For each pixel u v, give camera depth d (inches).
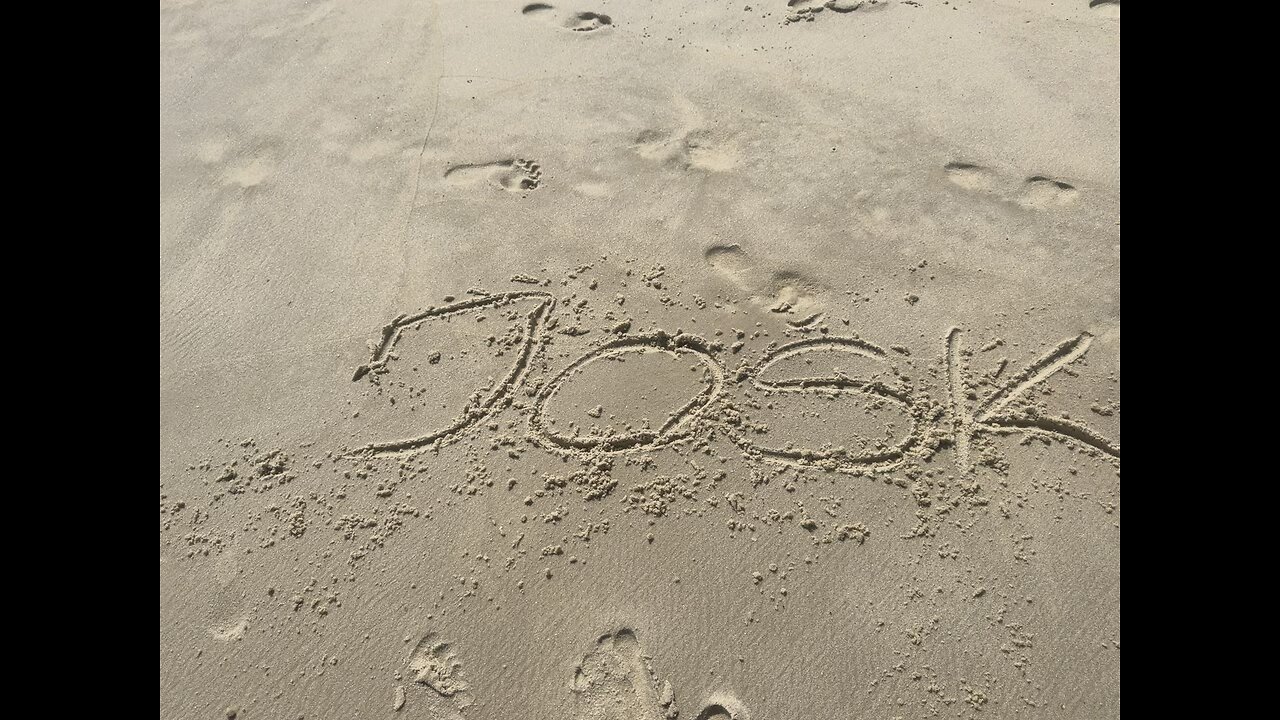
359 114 175.9
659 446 111.4
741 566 98.8
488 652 94.0
